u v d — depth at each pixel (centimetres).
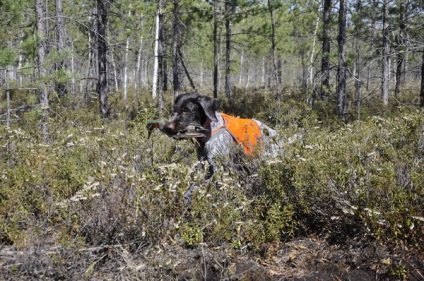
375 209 351
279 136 451
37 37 830
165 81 2641
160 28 1403
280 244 393
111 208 360
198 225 365
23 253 312
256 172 421
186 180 351
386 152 437
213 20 1805
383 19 1536
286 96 1800
